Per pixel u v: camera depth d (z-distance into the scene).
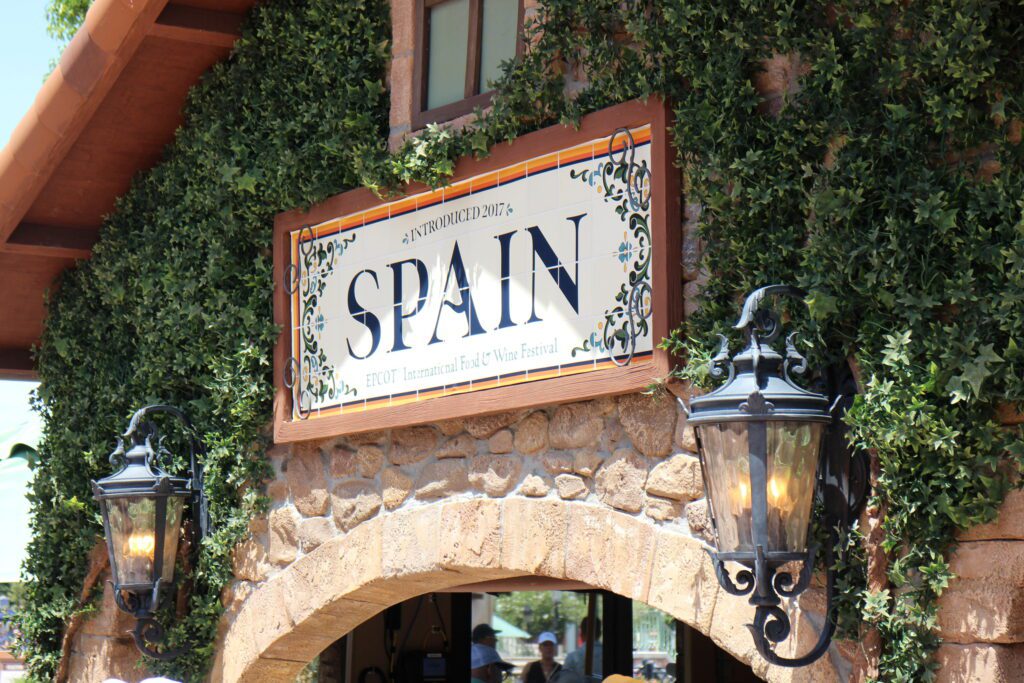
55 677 7.03
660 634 22.47
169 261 6.47
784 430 3.68
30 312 7.67
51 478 7.04
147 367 6.50
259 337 6.07
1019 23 3.69
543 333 4.84
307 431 5.76
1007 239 3.63
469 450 5.17
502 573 5.20
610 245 4.64
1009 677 3.55
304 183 5.87
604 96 4.73
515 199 5.01
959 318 3.70
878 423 3.72
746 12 4.26
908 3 3.89
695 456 4.34
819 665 3.97
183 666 6.25
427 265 5.35
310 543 5.78
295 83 6.00
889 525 3.77
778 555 3.67
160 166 6.71
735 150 4.27
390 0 5.77
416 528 5.30
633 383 4.47
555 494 4.82
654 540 4.43
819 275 3.96
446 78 5.53
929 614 3.68
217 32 6.12
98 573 6.80
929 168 3.84
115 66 6.08
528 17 5.09
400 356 5.42
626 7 4.72
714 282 4.33
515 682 10.75
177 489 6.04
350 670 8.81
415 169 5.32
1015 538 3.57
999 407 3.67
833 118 4.01
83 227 7.05
